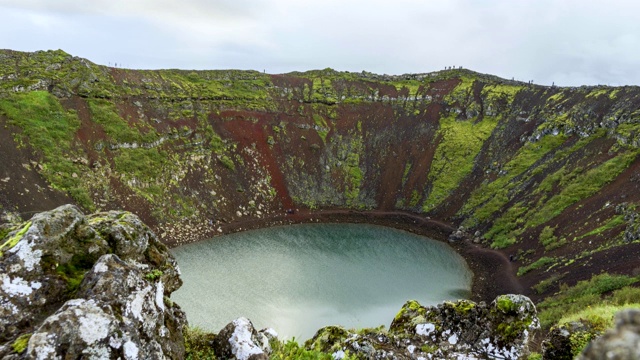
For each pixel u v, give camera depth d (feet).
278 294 157.69
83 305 19.92
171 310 29.68
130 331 20.85
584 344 32.71
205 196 273.95
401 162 358.64
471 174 324.80
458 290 180.34
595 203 212.02
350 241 246.27
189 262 191.31
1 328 20.33
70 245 24.75
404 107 422.00
